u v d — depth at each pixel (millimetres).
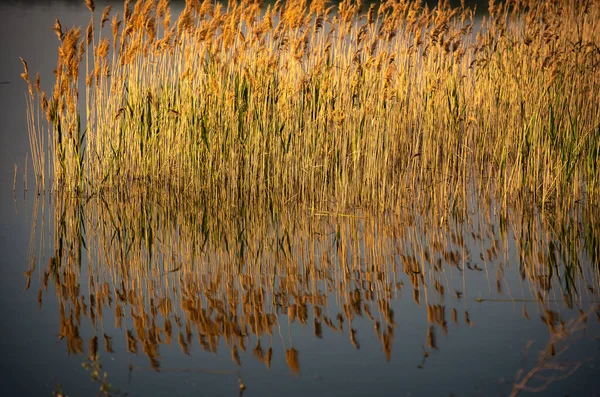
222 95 33125
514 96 35312
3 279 23031
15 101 48344
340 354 17828
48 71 55188
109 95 33719
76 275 23594
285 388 16062
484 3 71312
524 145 32875
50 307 20859
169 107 33688
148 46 33562
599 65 34438
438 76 34844
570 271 23734
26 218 29953
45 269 24094
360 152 32438
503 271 23844
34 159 34906
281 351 18031
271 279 23312
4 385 16141
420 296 21656
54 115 33438
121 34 33250
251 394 15758
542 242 26781
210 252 26109
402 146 34406
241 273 23922
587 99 33281
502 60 37438
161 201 32812
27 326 19469
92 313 20469
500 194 32250
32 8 81312
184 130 33469
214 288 22531
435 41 34094
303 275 23641
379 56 31688
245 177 32406
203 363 17422
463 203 31672
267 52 33531
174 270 24219
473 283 22719
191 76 33281
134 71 33750
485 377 16547
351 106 32281
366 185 32312
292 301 21406
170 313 20500
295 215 30750
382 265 24547
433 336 18812
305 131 32625
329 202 32312
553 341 18406
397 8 33938
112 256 25609
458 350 17984
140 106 33844
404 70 34906
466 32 34656
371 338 18734
